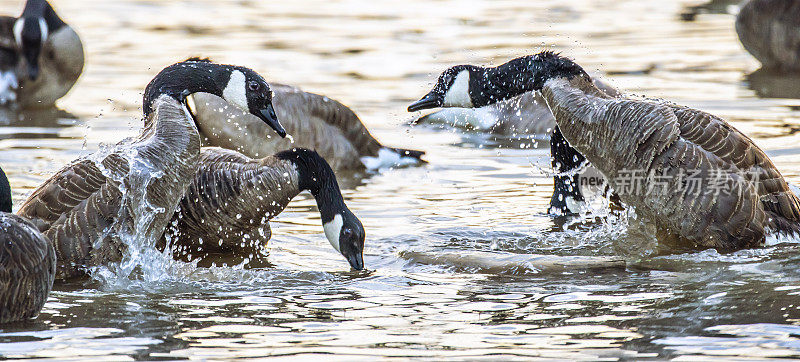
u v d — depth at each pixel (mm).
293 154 11969
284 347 8406
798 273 10609
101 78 24438
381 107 21297
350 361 8016
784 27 24297
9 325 9070
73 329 8961
